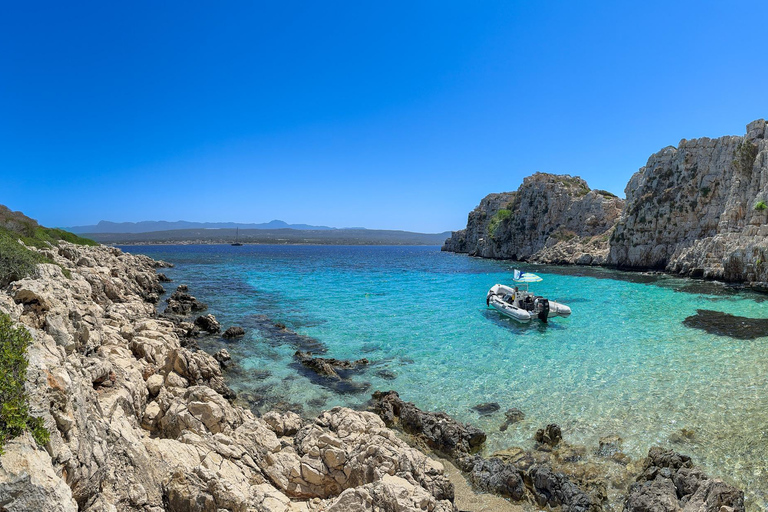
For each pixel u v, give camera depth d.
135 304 27.52
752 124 59.00
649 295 41.97
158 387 14.09
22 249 19.94
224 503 8.41
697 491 9.80
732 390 17.28
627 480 11.45
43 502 5.28
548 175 108.00
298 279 58.03
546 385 18.28
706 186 61.81
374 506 8.61
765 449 12.68
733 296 40.47
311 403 16.47
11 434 5.70
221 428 11.87
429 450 13.38
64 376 7.67
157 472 8.81
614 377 19.11
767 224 49.31
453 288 48.81
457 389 17.91
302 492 10.03
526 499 11.02
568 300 39.62
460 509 10.54
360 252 171.88
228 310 34.53
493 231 116.75
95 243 73.38
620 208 89.25
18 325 8.99
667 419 14.86
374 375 19.52
